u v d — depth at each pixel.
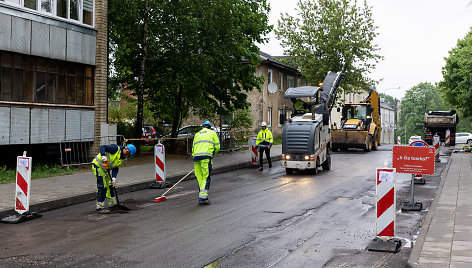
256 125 37.09
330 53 39.44
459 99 29.41
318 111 16.44
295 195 10.82
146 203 9.82
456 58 33.97
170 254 5.87
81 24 15.77
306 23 40.44
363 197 10.51
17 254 5.88
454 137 38.94
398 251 6.05
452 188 11.23
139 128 19.17
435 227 6.97
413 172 9.19
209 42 18.42
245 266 5.37
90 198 10.39
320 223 7.74
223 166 16.61
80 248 6.16
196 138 9.95
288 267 5.34
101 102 16.61
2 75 13.20
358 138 25.58
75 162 15.23
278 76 40.72
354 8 39.25
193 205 9.51
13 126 13.45
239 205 9.47
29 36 13.88
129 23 18.27
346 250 6.08
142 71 18.52
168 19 17.77
